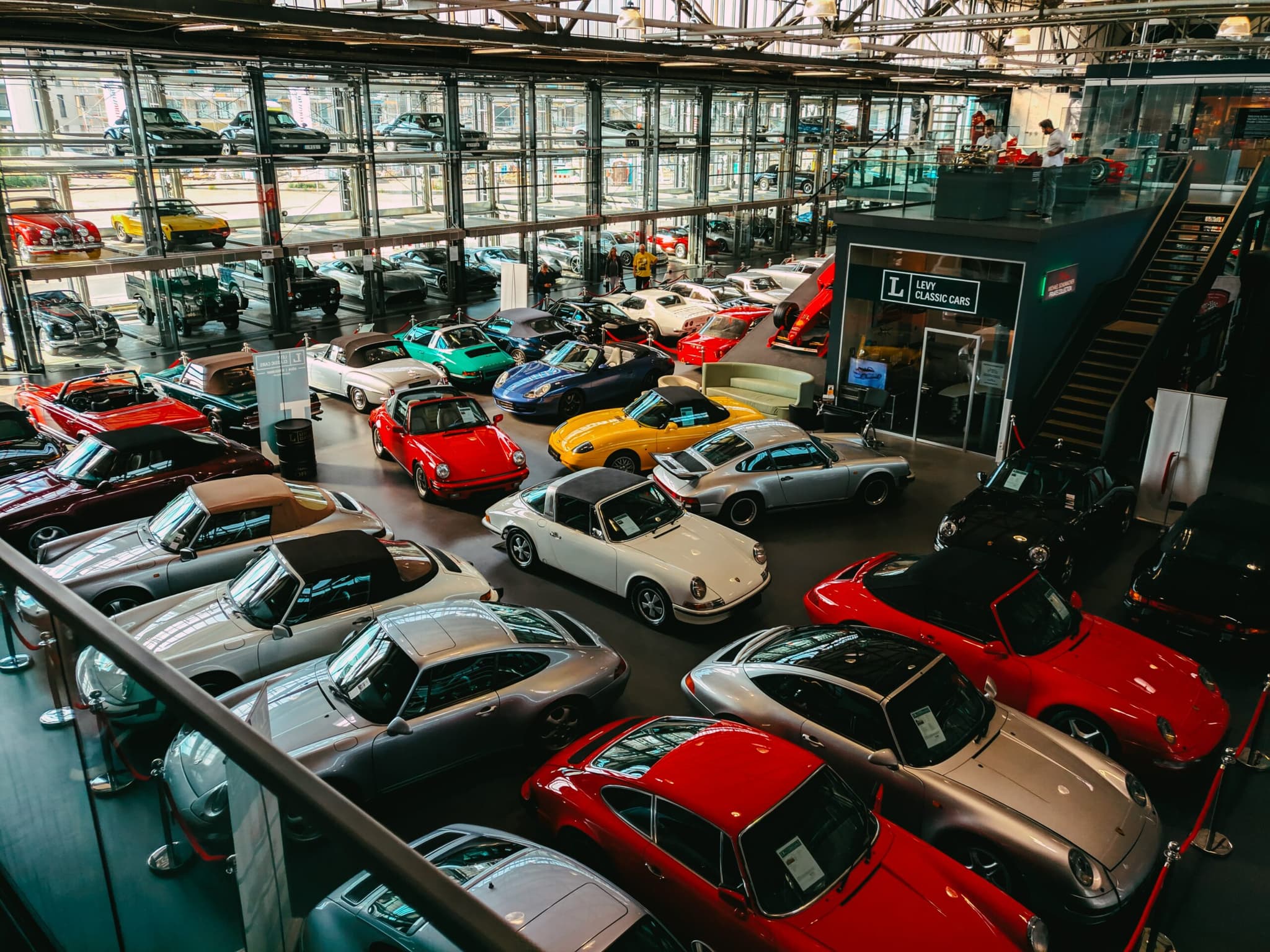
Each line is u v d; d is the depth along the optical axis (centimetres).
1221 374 2112
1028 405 1641
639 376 1906
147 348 2369
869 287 1741
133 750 228
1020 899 612
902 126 4556
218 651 778
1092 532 1180
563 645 795
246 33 2036
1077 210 1648
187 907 215
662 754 612
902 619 864
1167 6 1859
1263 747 821
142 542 988
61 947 279
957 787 639
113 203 2505
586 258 3259
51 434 1473
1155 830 633
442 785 748
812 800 566
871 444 1479
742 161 3781
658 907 565
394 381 1831
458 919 107
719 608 969
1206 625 935
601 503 1056
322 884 192
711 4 2944
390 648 730
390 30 1680
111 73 2134
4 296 2027
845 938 502
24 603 258
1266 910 632
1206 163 2088
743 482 1265
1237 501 1074
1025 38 2042
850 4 3144
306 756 648
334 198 2859
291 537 1030
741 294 2834
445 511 1369
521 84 2886
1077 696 758
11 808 279
